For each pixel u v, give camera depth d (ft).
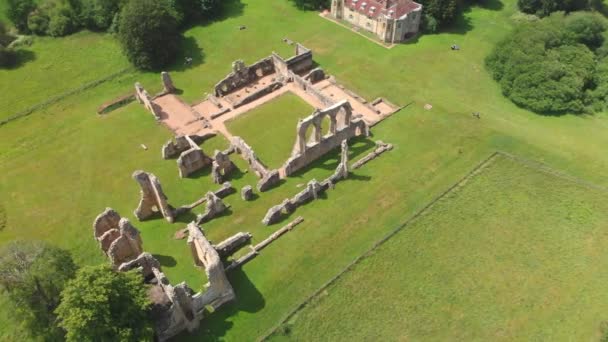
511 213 238.48
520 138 281.33
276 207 232.94
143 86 330.13
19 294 169.48
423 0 370.94
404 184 253.65
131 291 171.01
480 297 204.85
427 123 292.40
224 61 352.08
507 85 313.53
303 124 247.29
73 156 276.41
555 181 254.27
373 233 229.66
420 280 211.00
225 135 287.48
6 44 369.71
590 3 402.52
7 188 258.16
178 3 377.30
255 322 196.13
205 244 192.65
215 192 247.09
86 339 163.32
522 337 191.93
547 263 217.36
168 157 272.51
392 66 342.23
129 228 198.80
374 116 297.94
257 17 399.85
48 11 385.29
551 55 316.19
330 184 250.57
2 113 310.04
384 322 196.75
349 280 211.00
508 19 399.44
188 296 183.21
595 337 191.52
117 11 376.89
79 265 216.95
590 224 232.73
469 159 267.39
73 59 356.79
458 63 345.31
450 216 237.66
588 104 307.99
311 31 381.60
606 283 209.26
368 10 369.91
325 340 191.31
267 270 214.69
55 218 240.73
